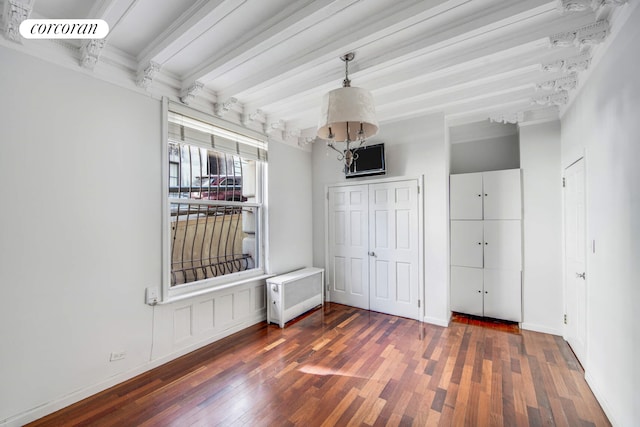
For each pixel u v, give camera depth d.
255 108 3.25
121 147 2.33
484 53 2.12
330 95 1.86
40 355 1.88
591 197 2.24
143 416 1.89
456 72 2.50
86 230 2.12
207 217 3.15
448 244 3.70
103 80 2.23
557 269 3.21
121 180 2.33
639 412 1.54
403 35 2.03
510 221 3.51
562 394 2.12
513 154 4.03
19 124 1.81
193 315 2.86
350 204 4.30
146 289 2.47
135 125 2.43
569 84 2.50
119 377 2.27
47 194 1.92
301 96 2.96
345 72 2.43
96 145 2.18
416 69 2.42
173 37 1.99
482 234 3.69
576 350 2.71
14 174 1.79
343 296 4.39
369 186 4.11
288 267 4.16
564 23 1.86
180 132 2.78
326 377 2.36
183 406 2.00
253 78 2.69
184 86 2.71
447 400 2.05
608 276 1.93
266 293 3.74
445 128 3.55
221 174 3.30
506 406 1.99
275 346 2.94
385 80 2.58
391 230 3.92
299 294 3.82
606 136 1.95
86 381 2.09
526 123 3.38
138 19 1.93
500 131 4.06
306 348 2.89
